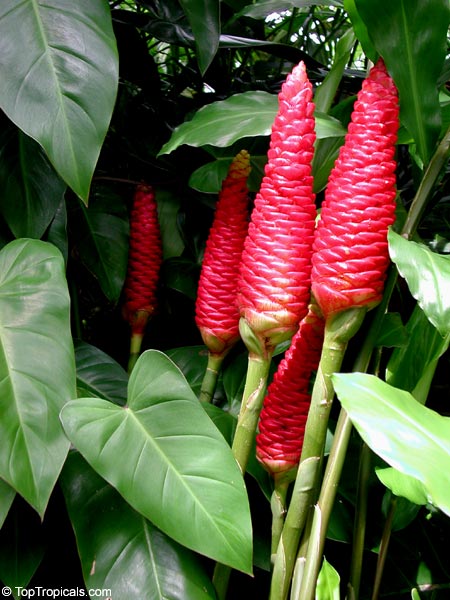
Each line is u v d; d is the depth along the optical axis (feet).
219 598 2.41
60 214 3.08
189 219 3.95
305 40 5.35
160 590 2.19
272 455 2.36
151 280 3.51
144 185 3.50
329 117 2.52
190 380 3.29
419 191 2.26
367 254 1.87
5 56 2.15
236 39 3.79
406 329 2.64
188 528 1.99
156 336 4.27
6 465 1.98
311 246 2.00
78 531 2.29
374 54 2.28
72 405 2.13
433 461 1.47
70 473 2.41
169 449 2.16
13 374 2.15
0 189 2.81
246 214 2.69
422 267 1.75
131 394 2.30
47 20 2.20
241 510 2.06
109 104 2.17
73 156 2.10
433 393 4.23
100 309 4.41
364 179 1.85
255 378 2.16
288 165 1.94
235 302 2.74
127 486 2.03
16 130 2.82
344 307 1.92
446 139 2.21
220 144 2.37
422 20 1.87
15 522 2.60
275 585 2.24
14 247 2.47
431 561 3.32
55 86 2.13
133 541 2.27
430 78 2.00
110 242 3.57
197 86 4.45
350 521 2.84
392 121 1.86
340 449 2.15
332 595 2.55
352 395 1.66
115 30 3.57
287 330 2.03
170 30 3.59
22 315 2.27
